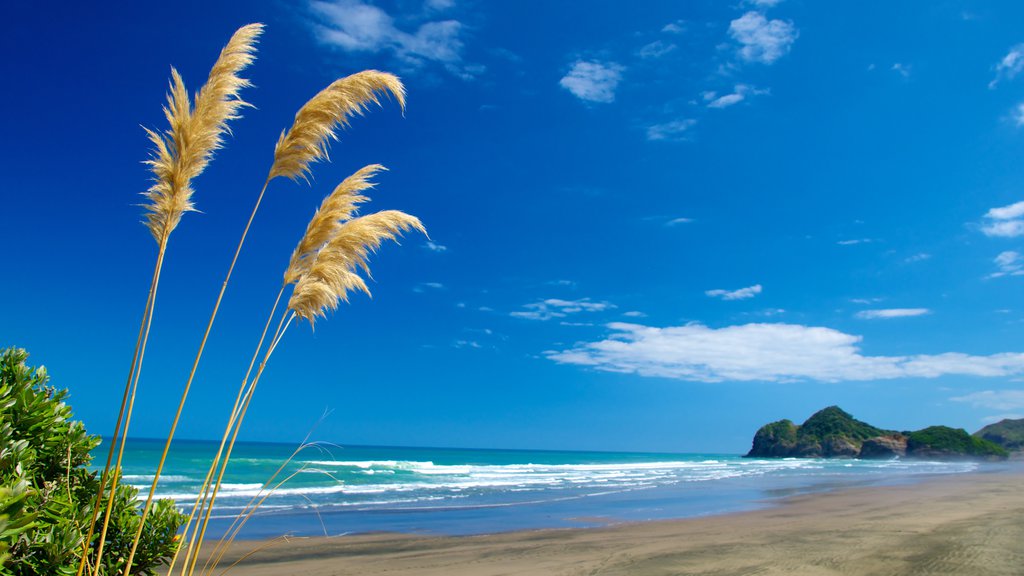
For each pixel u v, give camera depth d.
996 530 12.11
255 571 9.47
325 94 3.58
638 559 10.01
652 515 17.72
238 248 3.38
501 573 9.27
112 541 3.16
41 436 3.00
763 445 143.50
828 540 11.40
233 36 3.31
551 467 52.53
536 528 14.82
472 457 96.25
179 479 24.41
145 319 2.99
